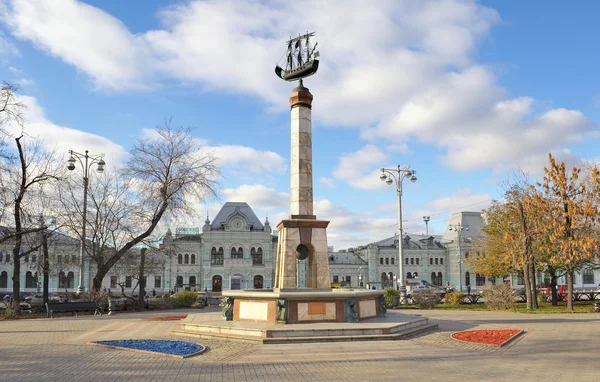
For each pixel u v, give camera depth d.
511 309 32.88
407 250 92.69
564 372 11.90
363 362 13.24
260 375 11.66
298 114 22.86
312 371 12.11
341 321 18.70
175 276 79.88
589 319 25.52
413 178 41.44
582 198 33.34
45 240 34.31
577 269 38.28
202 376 11.58
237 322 19.22
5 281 71.75
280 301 18.22
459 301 39.12
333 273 89.62
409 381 10.98
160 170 38.28
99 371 12.20
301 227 21.62
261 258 82.38
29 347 16.00
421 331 19.03
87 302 29.59
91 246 38.78
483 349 15.38
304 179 22.39
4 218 31.67
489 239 45.78
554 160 33.94
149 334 19.20
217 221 83.81
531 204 34.75
